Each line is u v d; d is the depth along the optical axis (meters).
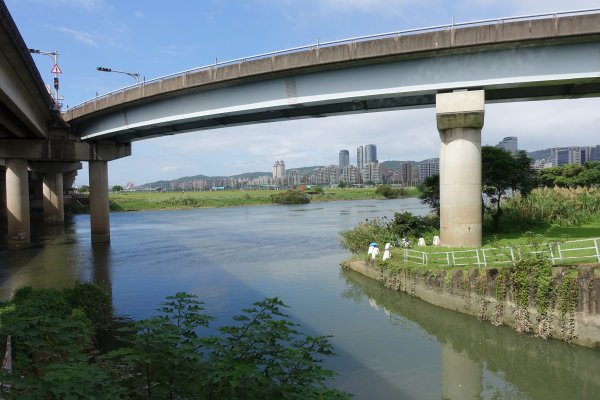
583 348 15.12
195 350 7.27
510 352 15.80
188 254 37.16
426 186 39.28
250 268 30.52
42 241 46.47
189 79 32.31
